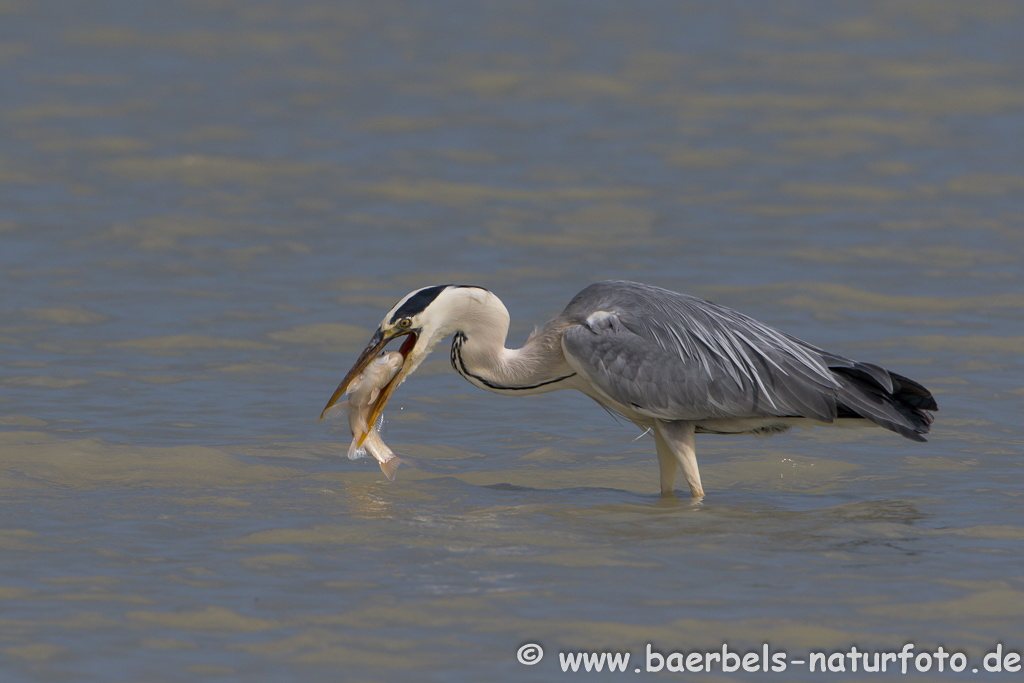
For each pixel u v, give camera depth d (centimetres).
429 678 691
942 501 1048
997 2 4728
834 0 4875
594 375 1088
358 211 2419
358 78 3712
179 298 1834
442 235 2255
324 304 1820
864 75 3700
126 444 1187
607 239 2231
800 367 1062
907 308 1800
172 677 688
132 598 796
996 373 1500
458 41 4231
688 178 2702
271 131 3086
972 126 3133
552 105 3403
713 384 1068
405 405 1405
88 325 1689
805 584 830
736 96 3478
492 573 848
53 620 760
